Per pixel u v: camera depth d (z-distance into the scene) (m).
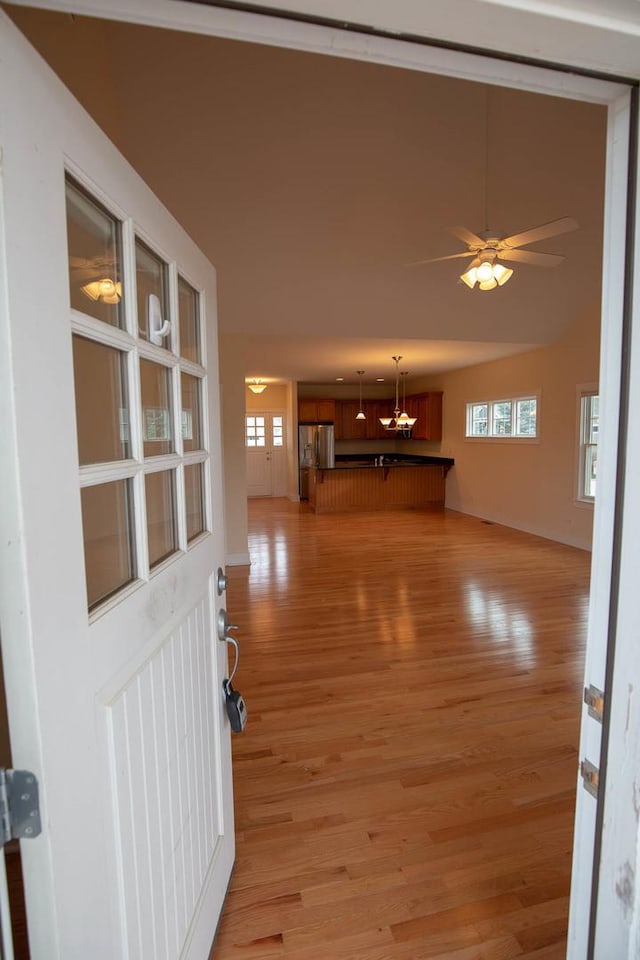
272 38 0.60
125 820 0.84
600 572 0.77
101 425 0.90
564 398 6.22
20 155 0.57
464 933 1.41
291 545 6.50
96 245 0.87
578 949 0.85
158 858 0.99
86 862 0.70
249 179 3.46
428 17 0.56
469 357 7.34
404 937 1.40
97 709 0.75
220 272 4.38
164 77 2.70
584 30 0.59
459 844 1.72
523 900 1.51
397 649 3.31
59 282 0.66
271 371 8.70
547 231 2.72
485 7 0.55
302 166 3.38
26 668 0.58
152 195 1.02
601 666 0.78
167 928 1.04
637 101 0.67
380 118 3.04
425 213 3.85
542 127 3.12
